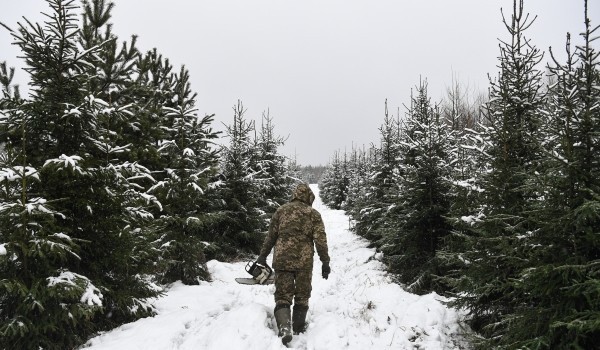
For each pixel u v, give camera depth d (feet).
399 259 23.86
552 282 10.37
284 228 14.80
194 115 27.35
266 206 44.78
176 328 15.35
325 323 14.83
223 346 13.06
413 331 14.71
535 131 16.08
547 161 11.28
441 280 17.78
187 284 24.73
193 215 25.96
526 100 16.94
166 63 32.53
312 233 14.94
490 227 13.98
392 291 19.76
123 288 16.84
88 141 16.24
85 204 14.71
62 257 13.44
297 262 14.28
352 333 14.35
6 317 13.62
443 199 22.21
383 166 36.17
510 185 14.32
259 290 22.68
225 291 23.13
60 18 15.08
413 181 22.52
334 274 26.61
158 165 25.55
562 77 11.73
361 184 48.98
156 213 25.35
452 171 22.27
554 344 10.55
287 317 13.51
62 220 14.84
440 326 15.29
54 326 13.26
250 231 37.11
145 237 17.58
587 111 10.69
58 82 15.38
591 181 10.56
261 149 52.34
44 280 13.34
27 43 14.55
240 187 37.40
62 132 15.56
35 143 15.51
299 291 14.28
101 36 25.08
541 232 11.48
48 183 14.56
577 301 10.16
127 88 24.47
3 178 12.59
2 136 15.05
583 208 9.43
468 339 14.16
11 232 12.94
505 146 14.99
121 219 16.08
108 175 15.69
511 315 11.48
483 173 15.57
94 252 15.67
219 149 32.68
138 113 21.81
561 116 11.91
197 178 25.86
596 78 11.05
